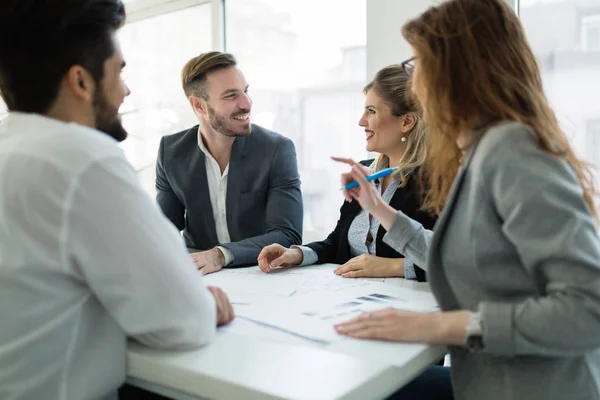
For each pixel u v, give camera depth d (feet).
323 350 2.64
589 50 6.01
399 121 5.19
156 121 10.20
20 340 2.51
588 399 2.64
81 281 2.57
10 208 2.45
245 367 2.44
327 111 8.20
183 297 2.60
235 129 6.45
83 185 2.44
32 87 2.74
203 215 6.79
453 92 2.78
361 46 7.73
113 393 2.81
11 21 2.65
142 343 2.79
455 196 2.78
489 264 2.67
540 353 2.47
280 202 6.39
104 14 2.78
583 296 2.34
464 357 2.89
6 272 2.45
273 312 3.31
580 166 2.82
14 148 2.55
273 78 8.75
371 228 5.24
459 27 2.76
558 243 2.37
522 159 2.51
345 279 4.29
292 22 8.39
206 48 9.48
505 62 2.75
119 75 2.98
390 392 2.42
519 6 6.37
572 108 6.17
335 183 8.25
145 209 2.59
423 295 3.71
